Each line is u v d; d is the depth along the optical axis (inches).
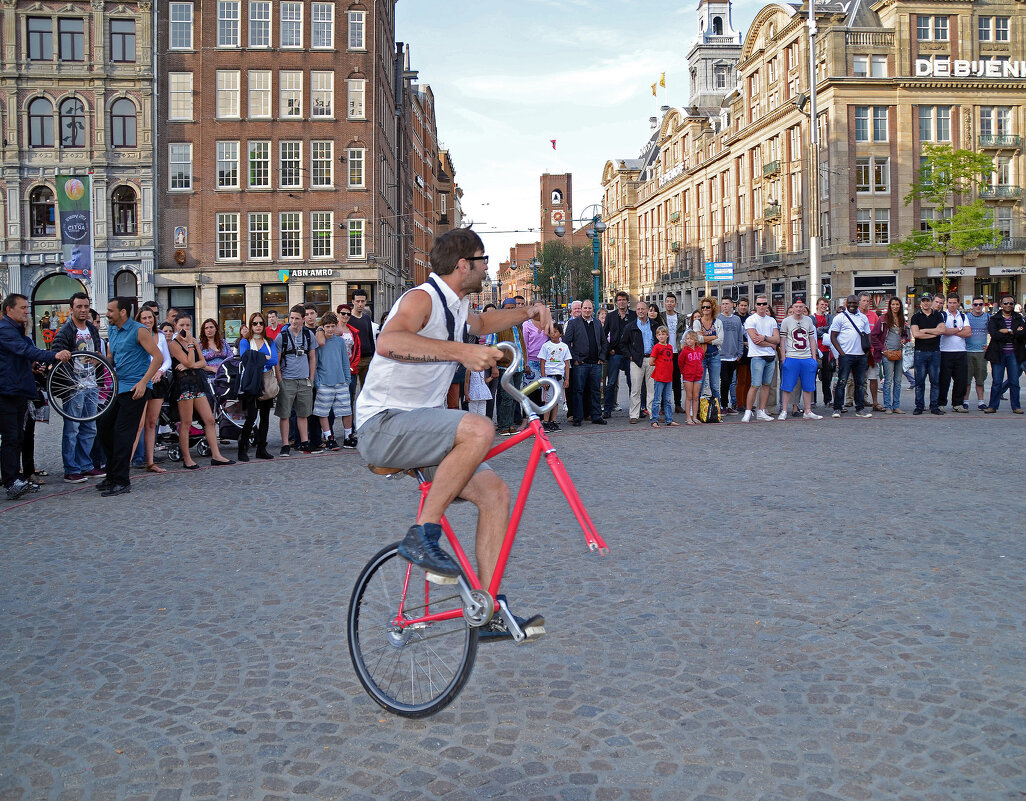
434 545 130.6
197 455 471.8
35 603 204.5
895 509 285.0
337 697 148.9
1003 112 2054.6
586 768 121.6
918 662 156.7
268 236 1674.5
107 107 1617.9
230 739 133.2
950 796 112.1
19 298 348.8
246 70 1651.1
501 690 149.7
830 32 1973.4
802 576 211.9
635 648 167.2
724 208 2694.4
